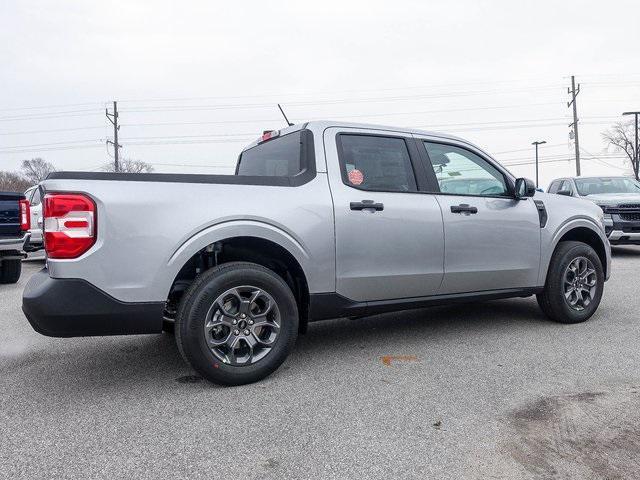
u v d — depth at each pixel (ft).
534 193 15.16
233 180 11.50
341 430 9.05
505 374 11.80
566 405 9.95
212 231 10.91
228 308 11.26
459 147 15.25
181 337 10.77
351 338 15.19
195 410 9.98
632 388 10.77
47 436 8.92
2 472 7.72
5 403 10.46
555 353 13.33
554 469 7.68
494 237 14.85
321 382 11.46
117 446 8.53
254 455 8.20
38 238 36.78
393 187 13.62
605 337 14.75
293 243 11.80
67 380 11.83
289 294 11.74
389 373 12.01
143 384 11.51
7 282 28.30
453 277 14.23
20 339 15.65
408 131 14.44
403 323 16.97
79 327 10.07
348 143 13.32
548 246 15.92
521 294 15.75
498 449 8.30
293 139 13.50
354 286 12.75
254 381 11.43
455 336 15.17
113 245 10.12
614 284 23.57
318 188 12.41
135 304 10.31
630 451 8.17
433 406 10.03
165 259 10.49
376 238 12.92
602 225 17.38
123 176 10.45
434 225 13.78
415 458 8.06
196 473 7.68
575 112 122.21
